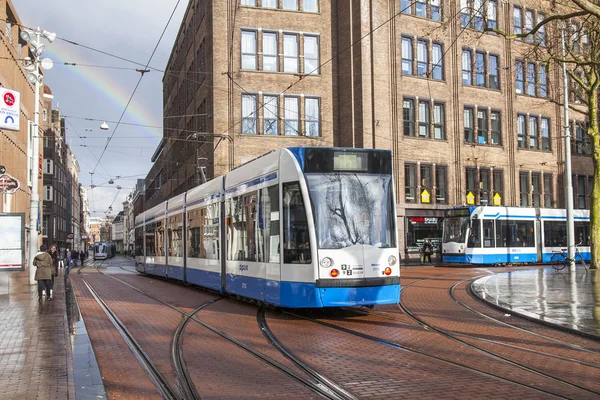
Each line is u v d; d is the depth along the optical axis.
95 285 23.12
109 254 91.81
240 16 33.88
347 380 6.77
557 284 18.64
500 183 39.34
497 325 10.95
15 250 17.86
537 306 13.10
